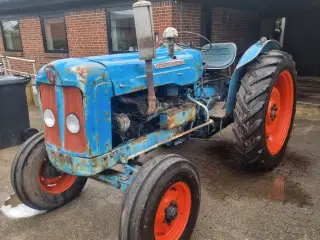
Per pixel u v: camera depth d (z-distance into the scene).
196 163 3.70
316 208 2.74
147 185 1.94
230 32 8.38
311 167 3.53
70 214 2.77
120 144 2.34
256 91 2.98
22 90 4.43
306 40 10.65
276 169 3.50
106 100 2.11
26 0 7.88
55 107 2.16
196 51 3.12
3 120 4.32
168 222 2.15
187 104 2.89
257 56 3.30
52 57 8.51
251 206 2.79
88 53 7.69
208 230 2.49
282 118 3.68
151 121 2.73
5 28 9.62
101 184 3.29
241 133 3.06
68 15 7.72
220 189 3.09
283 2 8.49
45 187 2.76
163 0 6.05
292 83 3.62
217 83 3.79
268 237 2.39
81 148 2.09
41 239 2.45
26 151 2.59
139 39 2.04
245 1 7.70
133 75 2.29
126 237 1.90
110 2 6.85
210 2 7.04
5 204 2.97
